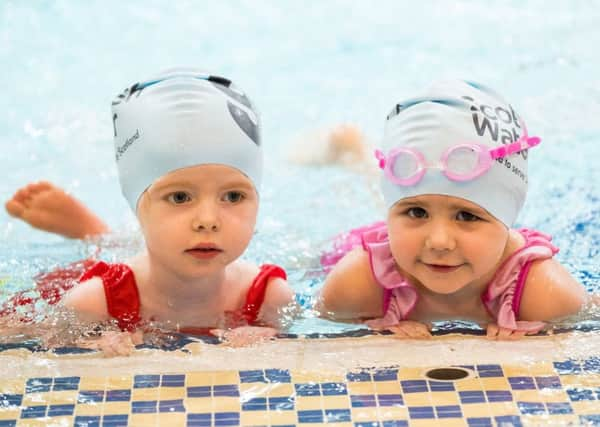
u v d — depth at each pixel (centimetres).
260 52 791
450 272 370
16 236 498
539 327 385
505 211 379
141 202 384
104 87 706
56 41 800
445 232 363
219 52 792
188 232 366
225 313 404
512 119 391
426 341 372
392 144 383
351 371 347
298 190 566
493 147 373
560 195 533
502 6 859
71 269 448
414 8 873
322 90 712
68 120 649
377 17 858
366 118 655
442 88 387
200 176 369
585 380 339
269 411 322
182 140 368
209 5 892
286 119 662
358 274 399
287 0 905
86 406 325
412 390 335
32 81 716
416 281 395
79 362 353
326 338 376
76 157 595
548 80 688
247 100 397
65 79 722
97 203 534
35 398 329
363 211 532
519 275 394
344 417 319
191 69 399
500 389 335
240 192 380
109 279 400
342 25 847
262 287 406
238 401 328
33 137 623
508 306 391
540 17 825
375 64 756
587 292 412
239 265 420
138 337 376
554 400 327
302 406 325
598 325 386
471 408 324
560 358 356
